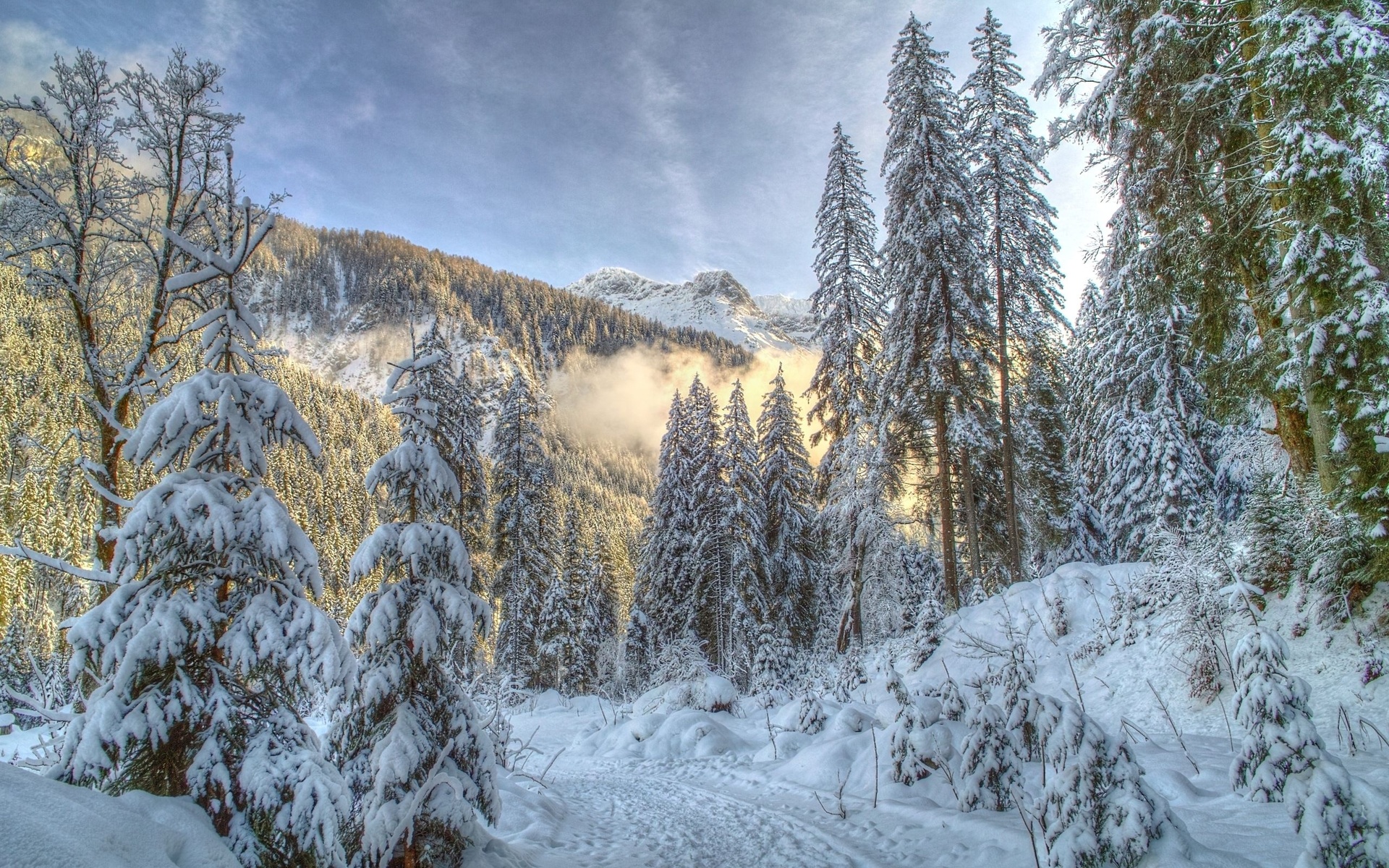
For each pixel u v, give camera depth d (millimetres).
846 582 21859
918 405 19328
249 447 5043
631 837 9156
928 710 9938
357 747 6754
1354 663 9320
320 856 4250
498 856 7066
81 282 11984
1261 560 11625
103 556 10430
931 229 18266
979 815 7598
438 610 7031
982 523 23547
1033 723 9039
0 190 11516
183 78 12086
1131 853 4734
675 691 19750
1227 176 11852
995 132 20141
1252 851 5184
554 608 35688
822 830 8422
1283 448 12688
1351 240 9531
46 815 2689
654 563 33594
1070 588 15875
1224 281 12398
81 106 11781
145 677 4316
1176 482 21438
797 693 20156
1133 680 12172
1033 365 21172
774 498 29922
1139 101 12148
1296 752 5898
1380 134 9133
